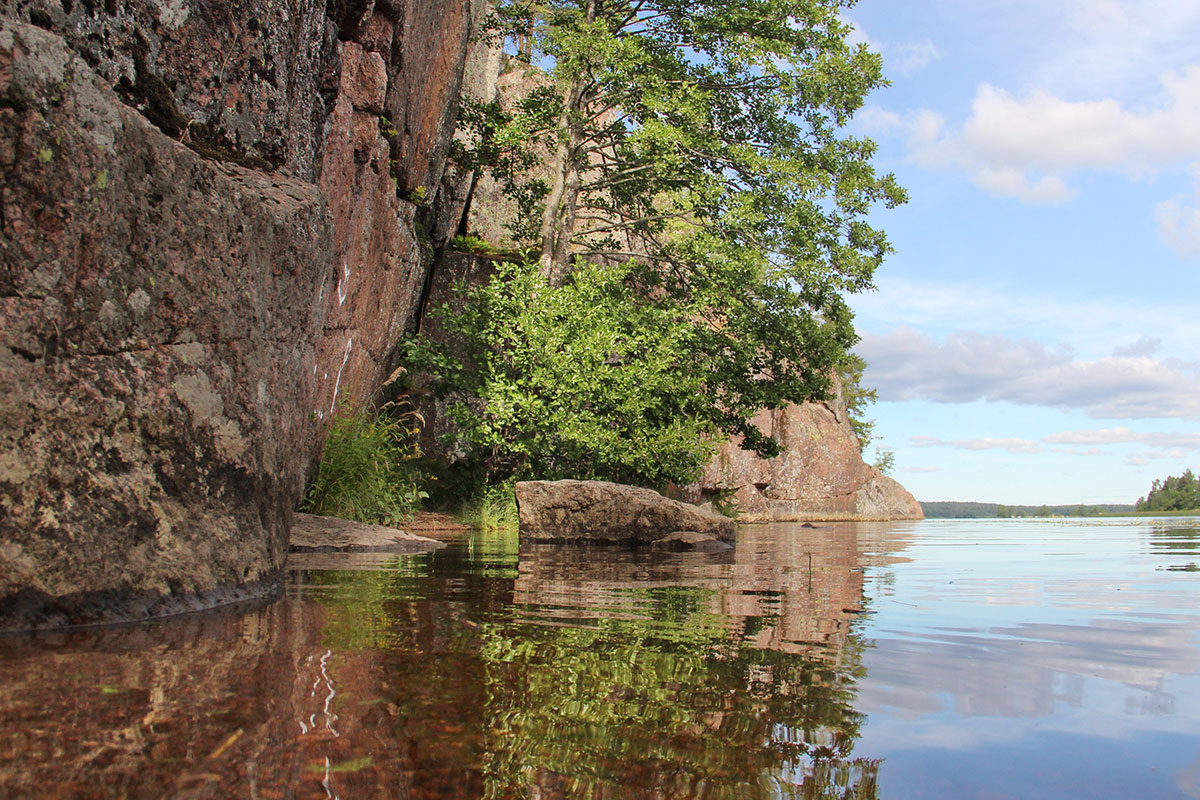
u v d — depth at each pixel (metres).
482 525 13.12
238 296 3.71
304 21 5.66
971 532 14.91
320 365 8.61
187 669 1.83
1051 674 1.91
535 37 16.56
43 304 2.57
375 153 9.51
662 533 8.72
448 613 2.88
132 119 3.03
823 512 32.94
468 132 16.64
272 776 1.15
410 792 1.11
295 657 1.99
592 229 18.02
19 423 2.45
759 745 1.35
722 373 16.16
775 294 15.97
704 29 16.03
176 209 3.26
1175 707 1.61
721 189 15.11
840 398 36.38
